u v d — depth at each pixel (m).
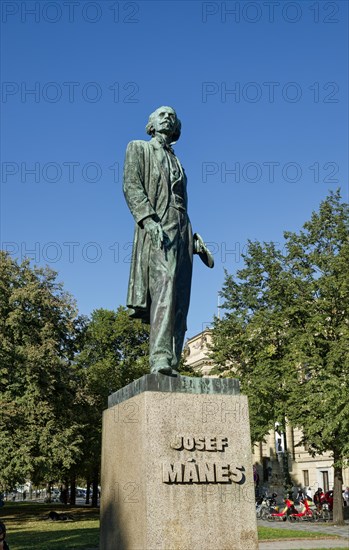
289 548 17.97
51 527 28.89
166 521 6.11
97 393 41.62
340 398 25.98
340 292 27.98
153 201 7.55
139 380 6.73
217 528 6.24
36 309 35.47
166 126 8.01
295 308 29.14
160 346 6.83
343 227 30.22
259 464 57.09
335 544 19.27
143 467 6.24
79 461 38.50
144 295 7.38
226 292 32.56
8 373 33.12
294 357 27.81
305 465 53.41
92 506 49.06
